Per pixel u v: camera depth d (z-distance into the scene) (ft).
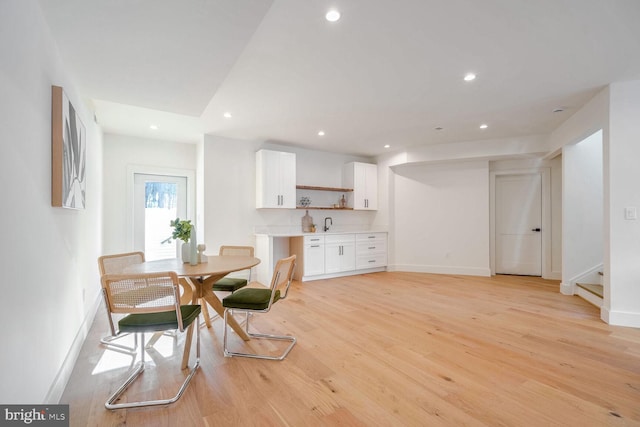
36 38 5.05
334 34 7.04
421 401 5.65
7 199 3.92
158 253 16.67
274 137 16.15
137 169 15.89
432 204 19.22
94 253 11.26
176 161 16.90
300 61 8.29
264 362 7.23
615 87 9.68
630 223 9.57
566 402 5.63
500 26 6.80
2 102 3.81
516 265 18.43
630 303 9.61
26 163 4.61
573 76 9.23
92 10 5.18
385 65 8.54
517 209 18.44
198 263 8.48
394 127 14.42
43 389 5.06
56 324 5.86
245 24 5.62
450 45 7.55
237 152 16.39
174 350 7.92
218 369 6.90
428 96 10.72
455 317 10.50
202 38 6.03
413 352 7.75
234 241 16.25
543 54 8.00
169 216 16.97
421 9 6.19
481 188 18.13
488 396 5.82
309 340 8.54
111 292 5.76
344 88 10.04
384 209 20.08
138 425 5.00
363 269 18.92
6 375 3.78
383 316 10.62
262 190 16.21
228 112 12.30
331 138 16.40
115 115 12.48
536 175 18.02
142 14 5.29
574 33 7.07
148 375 6.63
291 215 18.20
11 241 4.00
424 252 19.38
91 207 10.75
